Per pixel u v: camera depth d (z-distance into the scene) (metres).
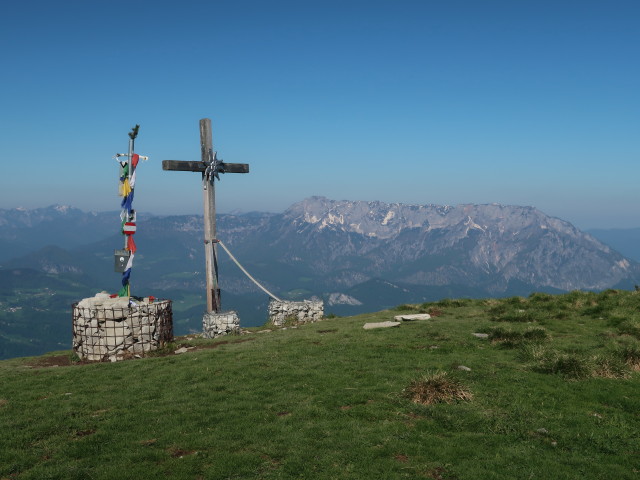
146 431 11.35
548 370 15.22
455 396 13.07
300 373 15.55
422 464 9.66
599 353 16.52
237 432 11.12
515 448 10.36
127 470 9.46
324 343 20.11
